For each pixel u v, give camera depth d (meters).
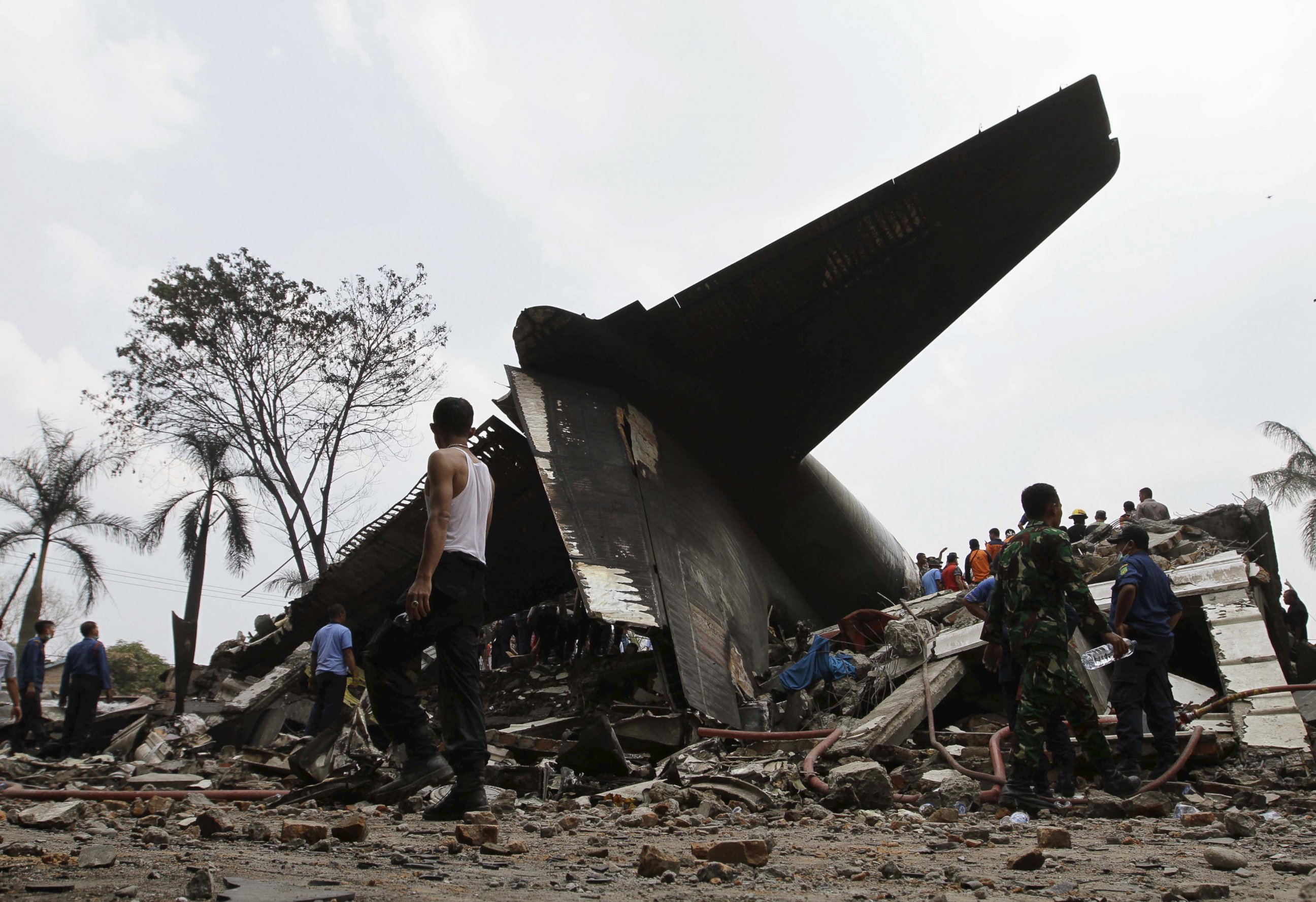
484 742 4.19
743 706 9.80
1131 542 6.37
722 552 12.60
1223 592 9.98
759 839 3.87
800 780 6.39
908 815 5.07
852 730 7.91
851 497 17.36
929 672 9.23
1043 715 5.20
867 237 11.72
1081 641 9.26
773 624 15.62
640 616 8.99
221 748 12.51
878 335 12.73
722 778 6.01
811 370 13.13
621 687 11.86
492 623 19.88
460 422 4.36
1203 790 6.24
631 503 10.84
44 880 2.31
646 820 4.58
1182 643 12.20
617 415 12.21
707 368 12.98
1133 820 4.89
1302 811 5.16
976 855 3.53
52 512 26.39
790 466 14.93
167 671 17.73
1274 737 7.34
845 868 3.00
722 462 14.34
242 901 1.98
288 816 4.88
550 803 5.89
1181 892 2.47
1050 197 11.67
